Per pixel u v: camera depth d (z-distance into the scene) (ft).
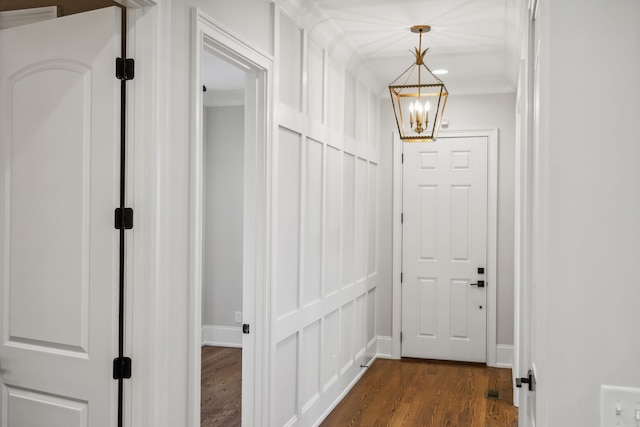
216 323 22.34
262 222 10.38
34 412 7.52
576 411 4.32
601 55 4.29
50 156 7.36
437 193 19.88
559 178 4.35
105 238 7.06
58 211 7.32
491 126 19.40
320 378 13.82
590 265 4.30
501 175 19.36
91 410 7.13
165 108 7.23
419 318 20.04
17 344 7.63
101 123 7.08
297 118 12.07
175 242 7.59
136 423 7.06
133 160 7.07
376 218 20.04
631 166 4.25
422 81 19.35
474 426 13.53
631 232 4.25
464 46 15.39
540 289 4.64
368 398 15.72
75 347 7.27
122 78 7.07
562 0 4.34
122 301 7.13
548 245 4.37
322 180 13.98
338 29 13.89
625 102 4.26
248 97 10.49
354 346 17.19
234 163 22.03
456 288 19.72
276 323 10.90
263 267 10.39
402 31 14.08
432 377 17.79
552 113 4.36
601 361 4.29
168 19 7.27
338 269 15.42
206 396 16.08
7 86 7.63
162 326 7.23
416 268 20.04
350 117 16.69
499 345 19.29
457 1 11.93
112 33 6.99
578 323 4.32
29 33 7.48
